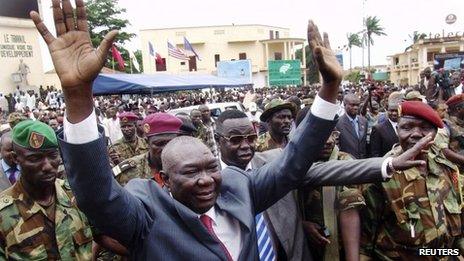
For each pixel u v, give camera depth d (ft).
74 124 5.09
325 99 6.44
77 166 5.11
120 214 5.30
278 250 8.27
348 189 8.70
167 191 6.28
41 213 8.11
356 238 8.53
